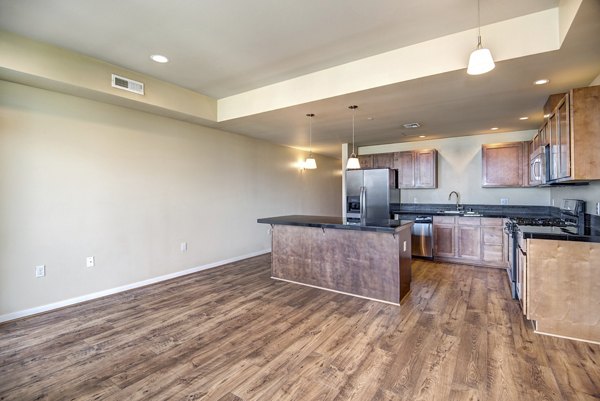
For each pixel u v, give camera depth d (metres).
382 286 3.51
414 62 2.92
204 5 2.28
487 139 5.73
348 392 1.93
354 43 2.88
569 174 2.59
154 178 4.28
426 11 2.36
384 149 6.80
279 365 2.24
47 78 2.94
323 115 4.29
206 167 5.05
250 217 5.98
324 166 8.76
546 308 2.65
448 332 2.72
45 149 3.25
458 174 5.98
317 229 4.03
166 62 3.32
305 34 2.71
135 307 3.37
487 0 2.23
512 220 4.11
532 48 2.43
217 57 3.18
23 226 3.11
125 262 3.95
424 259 5.51
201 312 3.22
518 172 5.22
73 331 2.79
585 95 2.47
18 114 3.07
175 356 2.37
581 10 1.93
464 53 2.69
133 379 2.08
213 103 4.59
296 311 3.23
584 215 3.37
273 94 3.99
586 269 2.53
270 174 6.57
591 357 2.29
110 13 2.40
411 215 5.58
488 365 2.21
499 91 3.32
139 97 3.66
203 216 5.00
